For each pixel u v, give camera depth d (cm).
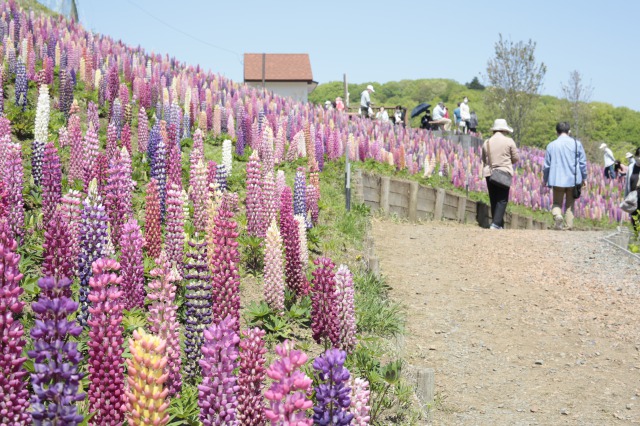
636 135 12419
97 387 358
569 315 947
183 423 470
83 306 528
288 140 1802
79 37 2053
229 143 1285
